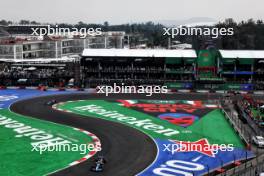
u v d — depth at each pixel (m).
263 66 124.12
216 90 120.50
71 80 124.81
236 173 56.44
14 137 72.06
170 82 122.50
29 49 182.12
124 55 126.31
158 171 57.50
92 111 92.00
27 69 140.50
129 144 69.06
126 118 86.06
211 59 127.56
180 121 84.44
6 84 122.88
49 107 95.31
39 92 113.75
